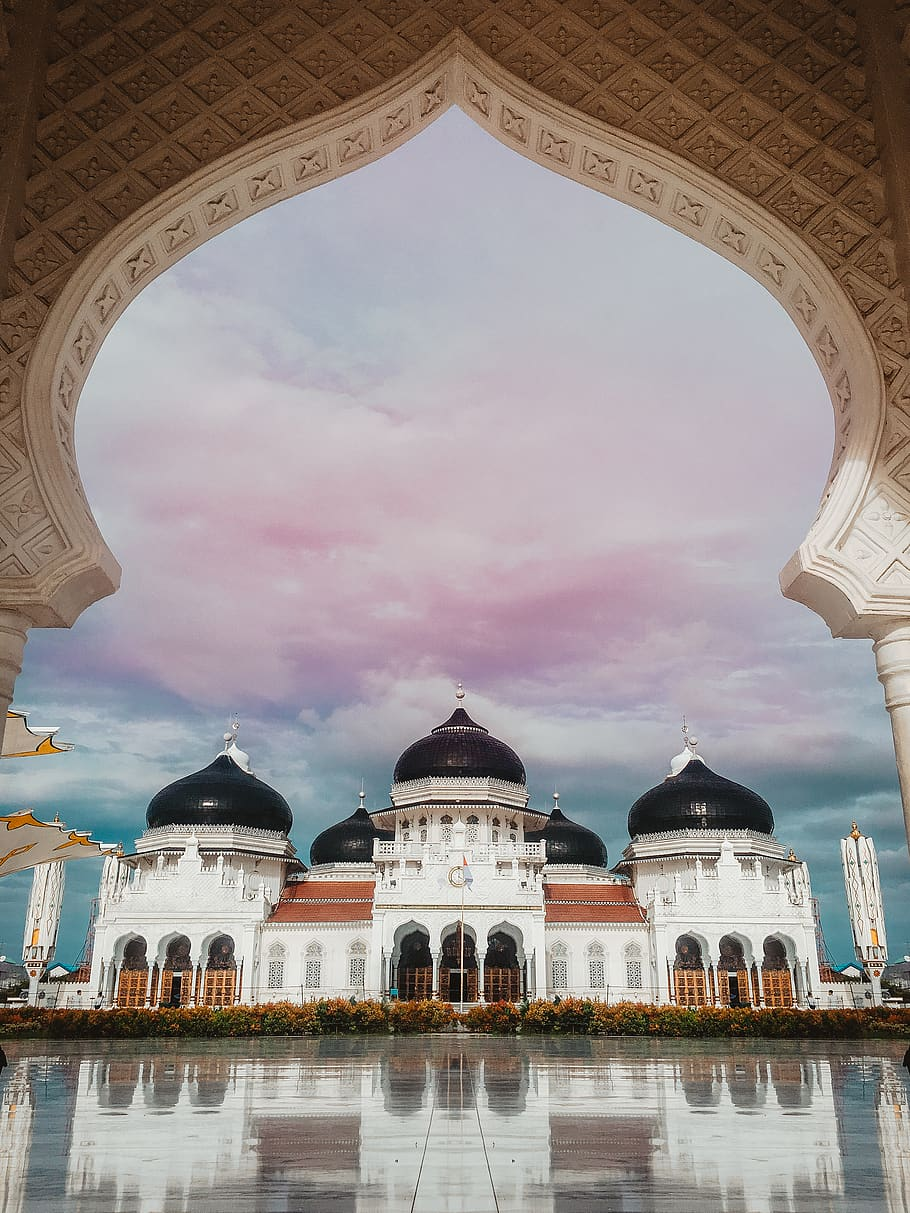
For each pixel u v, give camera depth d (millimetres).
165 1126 5770
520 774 40406
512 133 5879
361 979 33844
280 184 5625
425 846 34188
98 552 4797
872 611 4719
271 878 39062
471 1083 9109
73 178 5160
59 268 5023
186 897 34125
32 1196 3576
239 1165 4289
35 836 15680
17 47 5148
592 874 41375
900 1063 12945
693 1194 3641
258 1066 11906
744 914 33312
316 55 5484
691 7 5586
